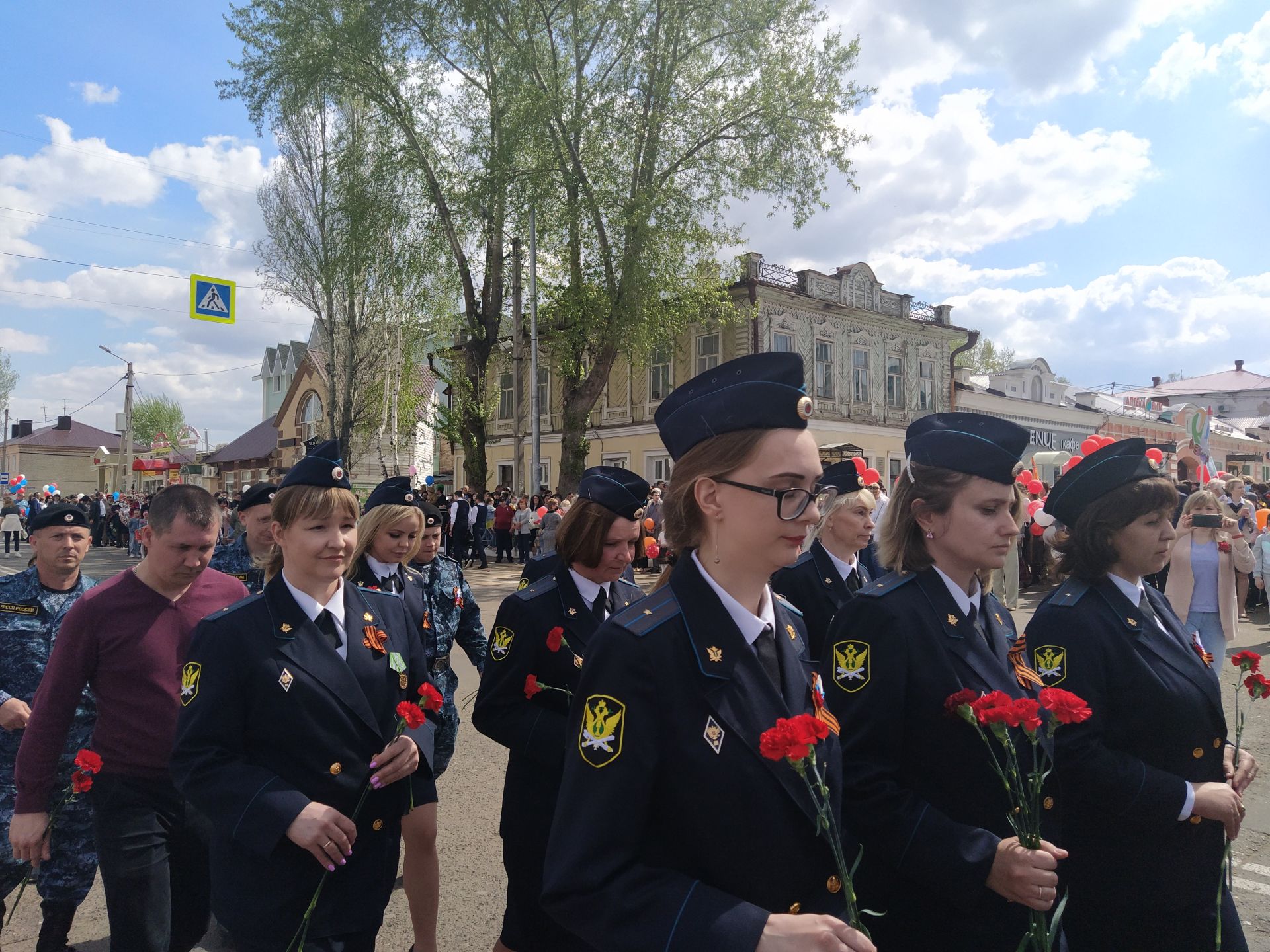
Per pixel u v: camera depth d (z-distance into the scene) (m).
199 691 2.09
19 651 3.26
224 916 2.06
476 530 19.41
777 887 1.38
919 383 27.39
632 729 1.36
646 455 24.97
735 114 18.64
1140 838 2.11
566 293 19.42
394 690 2.34
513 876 2.75
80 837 3.08
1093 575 2.28
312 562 2.20
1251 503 11.44
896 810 1.83
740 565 1.49
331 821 1.94
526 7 18.03
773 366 1.49
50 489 29.59
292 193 22.75
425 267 19.91
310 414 39.31
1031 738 1.63
